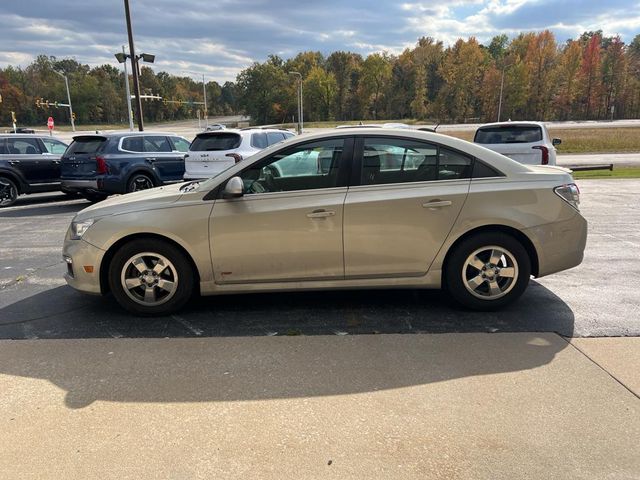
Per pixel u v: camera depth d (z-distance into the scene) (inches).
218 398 114.1
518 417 105.2
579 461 91.7
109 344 144.7
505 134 406.9
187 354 137.2
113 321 165.0
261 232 159.2
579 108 4124.0
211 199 160.6
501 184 160.2
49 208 442.9
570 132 1838.1
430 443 97.3
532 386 117.5
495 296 166.2
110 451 95.7
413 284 165.0
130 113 1080.8
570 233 164.4
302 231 158.7
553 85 3969.0
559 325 155.9
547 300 179.9
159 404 111.9
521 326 155.5
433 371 125.6
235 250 160.6
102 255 163.2
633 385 117.6
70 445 97.7
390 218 158.4
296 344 143.1
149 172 451.8
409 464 91.4
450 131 2087.8
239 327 157.9
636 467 90.0
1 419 106.7
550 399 111.9
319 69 4527.6
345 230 158.7
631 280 203.8
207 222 159.2
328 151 161.0
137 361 133.2
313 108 4613.7
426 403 111.0
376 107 4655.5
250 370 127.3
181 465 91.6
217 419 105.9
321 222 158.4
